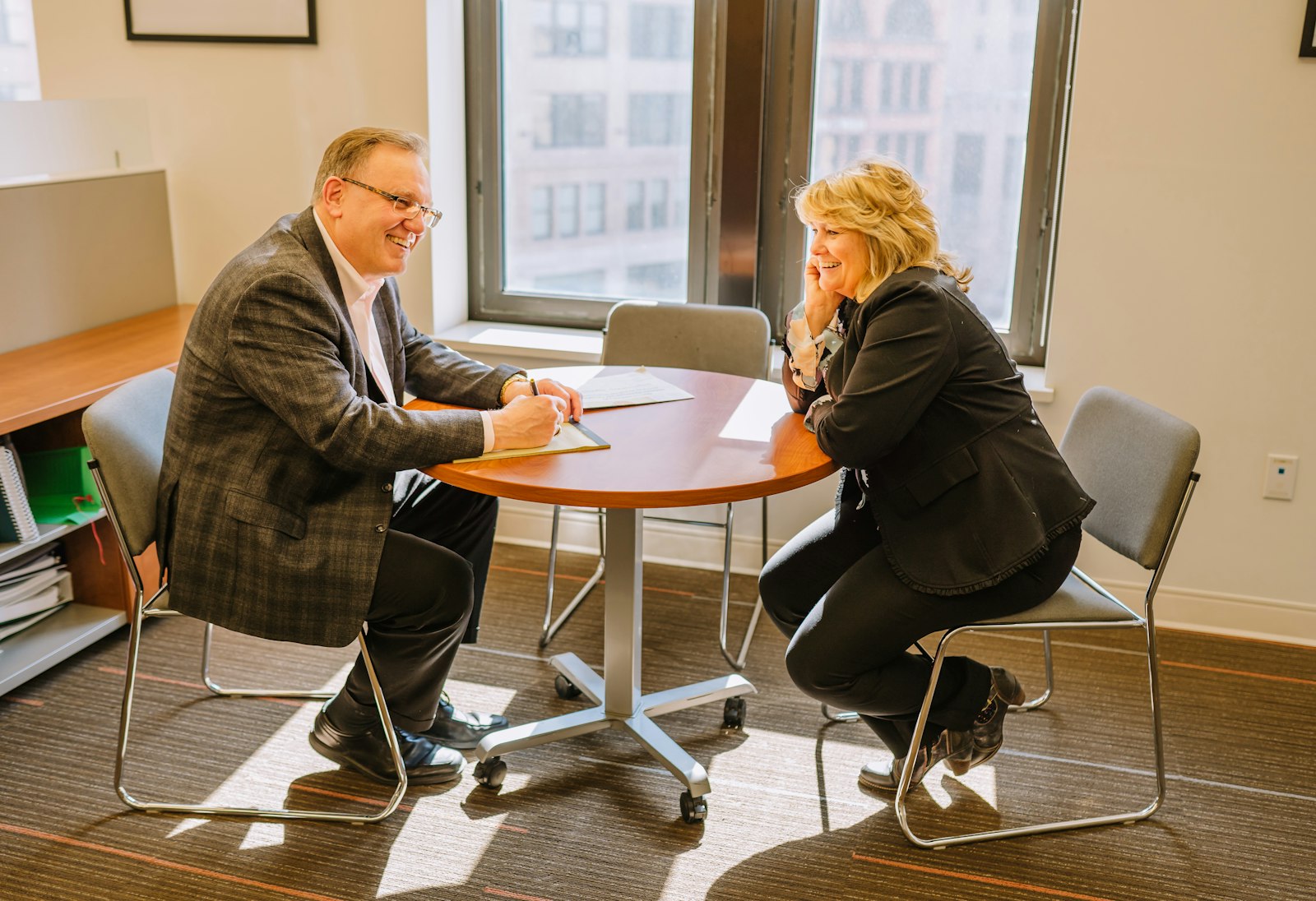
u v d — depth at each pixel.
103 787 2.31
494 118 3.56
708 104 3.39
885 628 2.04
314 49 3.37
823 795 2.34
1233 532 3.06
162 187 3.55
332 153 2.07
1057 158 3.19
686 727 2.59
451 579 2.13
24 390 2.71
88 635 2.79
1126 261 2.94
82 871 2.06
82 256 3.25
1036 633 3.09
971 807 2.31
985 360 2.00
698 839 2.19
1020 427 2.02
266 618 2.04
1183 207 2.87
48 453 2.79
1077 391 3.06
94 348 3.11
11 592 2.71
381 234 2.07
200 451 2.04
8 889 2.01
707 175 3.45
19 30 4.34
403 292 3.53
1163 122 2.83
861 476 2.16
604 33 3.42
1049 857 2.16
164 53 3.48
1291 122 2.76
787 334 2.30
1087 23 2.81
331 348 2.00
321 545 2.03
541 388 2.29
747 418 2.29
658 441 2.13
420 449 1.97
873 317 2.00
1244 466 3.00
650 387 2.50
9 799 2.26
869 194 2.03
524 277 3.71
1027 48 3.15
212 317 2.01
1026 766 2.46
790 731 2.58
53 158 3.23
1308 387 2.91
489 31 3.48
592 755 2.46
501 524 3.62
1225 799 2.35
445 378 2.39
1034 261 3.28
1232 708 2.72
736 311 2.92
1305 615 3.05
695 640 3.00
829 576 2.33
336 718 2.28
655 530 3.49
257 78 3.43
